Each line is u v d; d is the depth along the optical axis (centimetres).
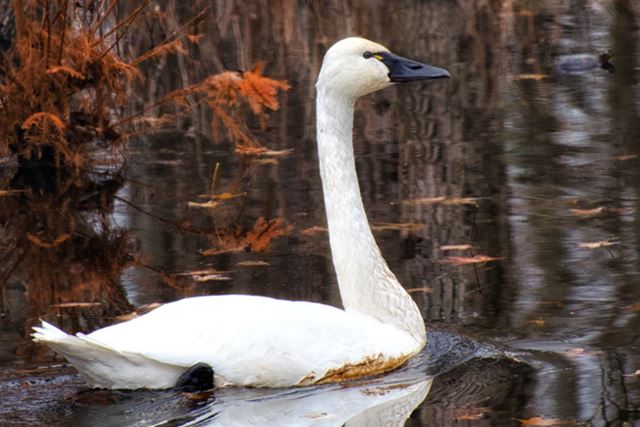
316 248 1287
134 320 885
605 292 1091
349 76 985
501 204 1398
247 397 863
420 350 978
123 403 848
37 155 1750
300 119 1911
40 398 865
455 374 921
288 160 1680
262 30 2483
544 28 2488
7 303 1155
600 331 1000
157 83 2081
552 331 1003
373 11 2689
